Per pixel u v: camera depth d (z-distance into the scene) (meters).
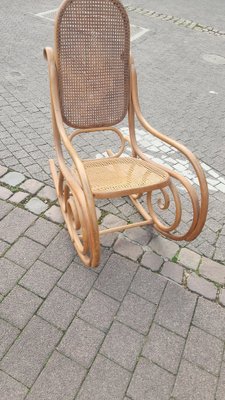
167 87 5.23
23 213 2.58
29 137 3.51
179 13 9.36
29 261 2.25
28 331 1.88
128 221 2.69
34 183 2.88
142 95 4.87
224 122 4.47
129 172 2.25
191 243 2.58
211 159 3.67
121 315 2.03
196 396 1.73
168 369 1.81
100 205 2.80
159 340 1.93
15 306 1.99
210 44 7.44
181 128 4.20
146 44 6.88
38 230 2.46
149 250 2.45
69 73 2.31
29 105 4.13
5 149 3.26
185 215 2.85
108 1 2.26
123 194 1.99
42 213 2.61
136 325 1.99
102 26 2.30
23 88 4.49
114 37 2.36
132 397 1.69
